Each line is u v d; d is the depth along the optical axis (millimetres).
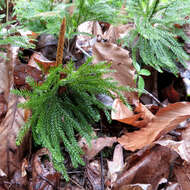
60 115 244
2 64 262
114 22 322
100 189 239
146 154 255
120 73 299
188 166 253
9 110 245
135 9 334
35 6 311
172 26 345
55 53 327
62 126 245
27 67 271
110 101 289
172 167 255
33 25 333
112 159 263
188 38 339
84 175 246
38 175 232
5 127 239
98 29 406
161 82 357
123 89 250
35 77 274
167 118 265
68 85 247
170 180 250
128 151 268
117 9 332
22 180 230
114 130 284
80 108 257
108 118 261
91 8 290
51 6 315
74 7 293
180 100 341
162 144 252
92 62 305
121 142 263
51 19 297
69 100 257
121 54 302
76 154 229
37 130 222
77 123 244
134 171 245
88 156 256
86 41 373
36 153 246
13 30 278
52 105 243
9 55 272
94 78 235
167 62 300
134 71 316
